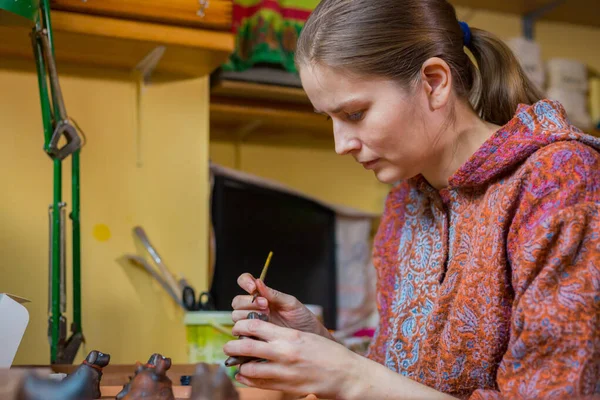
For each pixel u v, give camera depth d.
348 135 1.01
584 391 0.77
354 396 0.84
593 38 2.73
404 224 1.21
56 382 0.76
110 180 1.64
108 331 1.60
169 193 1.68
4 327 1.02
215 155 2.22
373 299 2.18
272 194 1.98
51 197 1.59
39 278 1.56
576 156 0.87
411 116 0.99
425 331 1.07
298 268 2.03
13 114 1.57
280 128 2.26
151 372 0.79
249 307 1.06
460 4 2.52
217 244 1.85
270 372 0.85
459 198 1.06
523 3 2.53
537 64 2.32
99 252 1.61
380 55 0.96
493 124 1.05
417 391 0.84
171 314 1.65
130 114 1.67
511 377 0.82
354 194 2.40
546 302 0.81
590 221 0.83
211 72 1.76
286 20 1.92
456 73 1.03
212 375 0.74
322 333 1.11
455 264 1.03
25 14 1.23
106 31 1.45
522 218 0.88
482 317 0.94
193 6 1.51
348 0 0.99
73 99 1.63
